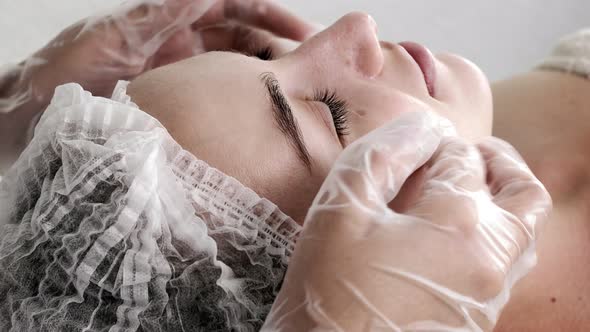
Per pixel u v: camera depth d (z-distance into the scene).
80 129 0.52
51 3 0.73
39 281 0.52
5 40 0.73
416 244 0.48
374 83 0.59
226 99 0.54
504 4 0.96
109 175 0.51
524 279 0.61
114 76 0.67
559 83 0.74
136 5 0.66
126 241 0.51
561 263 0.63
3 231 0.54
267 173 0.54
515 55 0.98
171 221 0.52
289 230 0.54
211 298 0.53
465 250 0.48
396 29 0.90
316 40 0.58
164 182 0.51
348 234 0.48
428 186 0.51
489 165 0.55
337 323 0.47
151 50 0.68
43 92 0.65
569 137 0.69
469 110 0.62
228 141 0.53
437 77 0.62
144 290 0.51
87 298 0.52
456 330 0.48
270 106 0.54
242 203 0.53
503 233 0.50
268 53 0.65
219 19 0.69
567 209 0.65
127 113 0.52
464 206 0.49
